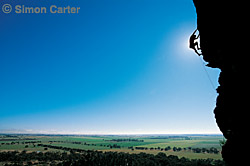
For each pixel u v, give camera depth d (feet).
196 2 41.91
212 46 38.50
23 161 404.98
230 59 33.96
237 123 31.48
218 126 38.09
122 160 334.44
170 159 352.49
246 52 29.27
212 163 270.87
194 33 43.32
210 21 37.45
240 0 29.35
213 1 35.60
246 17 28.68
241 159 29.58
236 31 31.14
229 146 32.91
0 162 394.93
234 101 32.55
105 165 334.85
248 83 28.96
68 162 350.64
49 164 373.20
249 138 28.32
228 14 32.37
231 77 34.06
